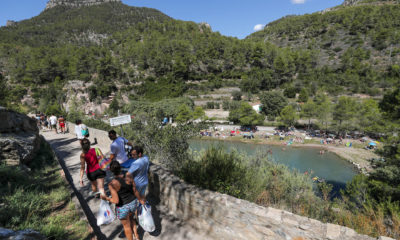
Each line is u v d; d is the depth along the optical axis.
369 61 141.38
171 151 7.41
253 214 3.22
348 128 51.97
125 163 4.61
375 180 15.41
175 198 4.36
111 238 3.84
